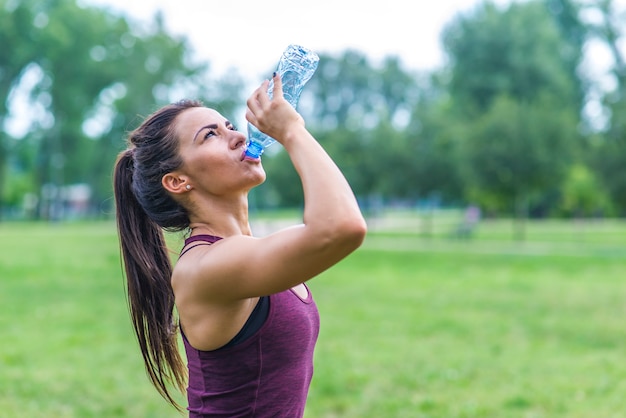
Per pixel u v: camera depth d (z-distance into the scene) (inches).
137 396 254.4
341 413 237.0
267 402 72.8
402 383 275.0
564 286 592.1
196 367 74.5
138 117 88.8
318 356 319.9
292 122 68.6
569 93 1690.5
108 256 835.4
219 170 74.8
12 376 281.1
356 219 64.0
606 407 245.0
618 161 1002.1
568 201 1893.5
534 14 1672.0
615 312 454.0
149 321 85.6
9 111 2028.8
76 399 250.5
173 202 77.5
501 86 1589.6
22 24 1952.5
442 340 360.8
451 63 1705.2
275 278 66.4
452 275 681.6
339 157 1397.6
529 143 1087.6
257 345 71.9
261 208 2581.2
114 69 2044.8
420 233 1489.9
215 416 73.0
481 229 1610.5
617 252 960.3
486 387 270.7
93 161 2332.7
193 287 70.9
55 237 1240.2
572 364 309.9
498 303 493.7
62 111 2085.4
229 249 68.7
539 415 236.7
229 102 2158.0
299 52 78.7
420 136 1300.4
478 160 1110.4
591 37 1750.7
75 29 1988.2
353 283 614.9
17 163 2642.7
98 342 349.1
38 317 421.4
